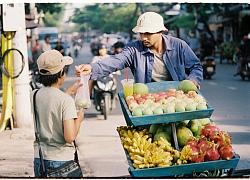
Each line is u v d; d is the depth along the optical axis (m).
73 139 4.51
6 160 7.91
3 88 10.32
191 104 4.72
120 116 11.92
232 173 4.69
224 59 30.42
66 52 34.16
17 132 9.87
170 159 4.57
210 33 32.22
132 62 6.04
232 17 31.20
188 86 5.34
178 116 4.66
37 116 4.62
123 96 5.47
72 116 4.52
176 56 5.94
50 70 4.62
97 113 12.45
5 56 10.08
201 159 4.55
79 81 5.34
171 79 6.01
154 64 5.97
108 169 7.38
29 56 17.39
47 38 21.59
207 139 4.75
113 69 5.91
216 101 13.50
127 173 7.16
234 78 20.02
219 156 4.59
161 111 4.67
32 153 8.40
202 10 32.06
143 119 4.62
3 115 10.35
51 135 4.57
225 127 9.96
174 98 5.00
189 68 6.02
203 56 21.42
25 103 10.30
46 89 4.65
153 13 5.79
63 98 4.55
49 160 4.57
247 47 18.84
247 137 9.01
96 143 8.98
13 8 9.82
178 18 38.50
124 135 5.11
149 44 5.81
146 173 4.50
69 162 4.60
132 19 64.75
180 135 4.95
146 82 6.00
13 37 10.09
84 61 37.28
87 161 7.81
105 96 11.54
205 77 20.09
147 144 4.79
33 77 13.96
